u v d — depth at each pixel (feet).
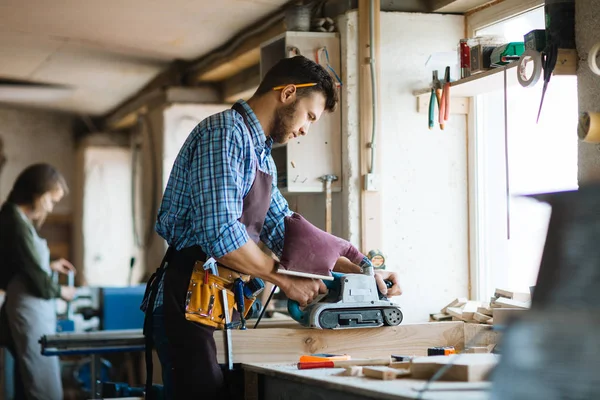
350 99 11.39
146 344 8.13
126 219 25.70
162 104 18.63
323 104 8.25
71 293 16.16
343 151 11.49
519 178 10.46
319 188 11.45
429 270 11.37
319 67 8.20
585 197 4.48
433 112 11.00
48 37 16.67
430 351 7.70
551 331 4.45
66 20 15.33
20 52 18.02
